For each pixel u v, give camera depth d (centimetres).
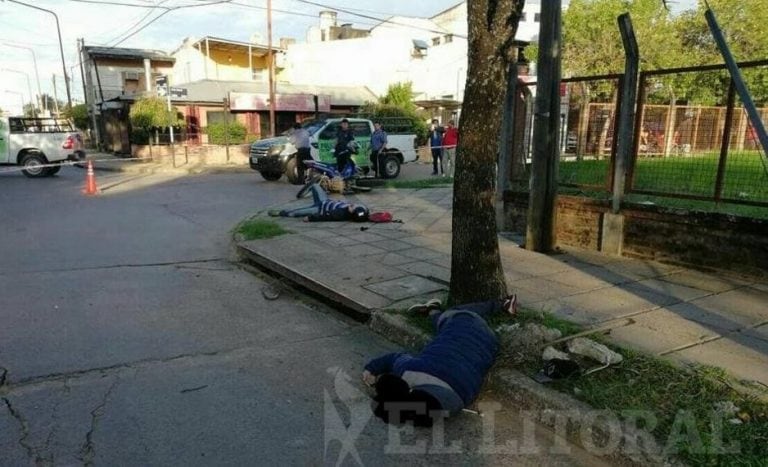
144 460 300
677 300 520
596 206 703
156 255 767
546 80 672
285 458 304
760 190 612
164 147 2464
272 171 1592
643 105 668
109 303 561
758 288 552
